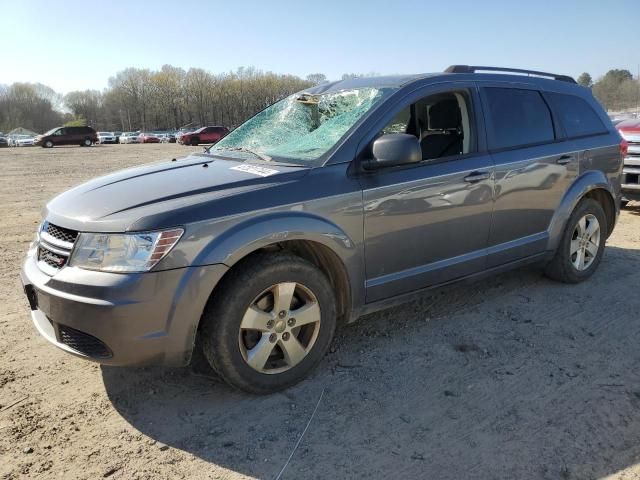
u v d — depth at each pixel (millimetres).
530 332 3846
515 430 2723
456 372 3305
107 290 2547
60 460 2539
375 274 3369
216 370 2920
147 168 3594
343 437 2693
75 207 2898
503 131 4039
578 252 4738
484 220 3863
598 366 3354
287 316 3023
